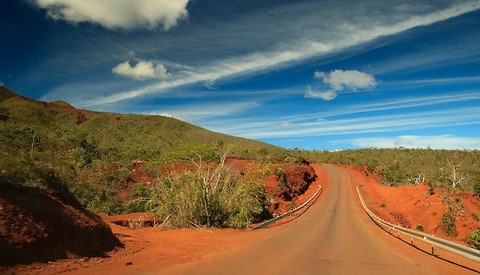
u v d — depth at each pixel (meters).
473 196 51.50
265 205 30.03
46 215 9.85
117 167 57.97
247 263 11.51
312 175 80.44
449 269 12.33
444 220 44.12
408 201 55.69
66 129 105.12
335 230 25.52
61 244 9.87
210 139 124.31
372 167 106.06
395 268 12.11
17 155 11.56
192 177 22.27
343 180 83.50
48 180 11.46
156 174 51.34
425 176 81.06
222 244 15.34
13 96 156.75
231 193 23.61
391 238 22.69
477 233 28.56
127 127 144.38
